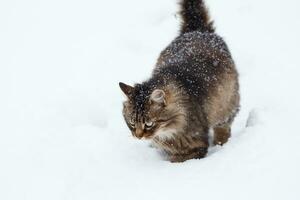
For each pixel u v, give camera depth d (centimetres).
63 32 1145
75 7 1252
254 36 1029
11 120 810
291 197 507
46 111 825
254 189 527
